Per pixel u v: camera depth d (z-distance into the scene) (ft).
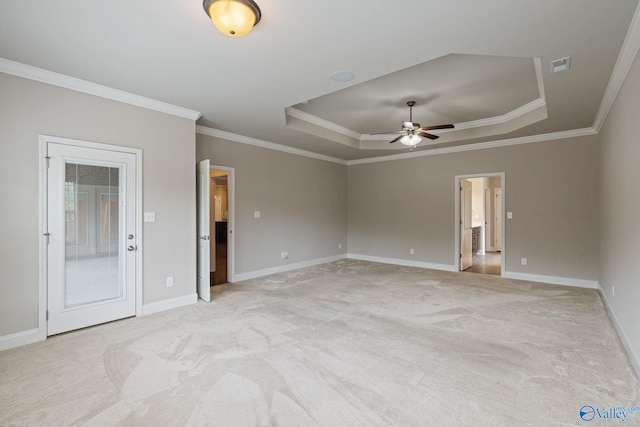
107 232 11.35
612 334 10.32
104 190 11.27
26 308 9.62
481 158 19.90
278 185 20.39
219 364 8.32
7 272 9.32
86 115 10.79
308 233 22.68
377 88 13.17
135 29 7.70
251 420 6.15
